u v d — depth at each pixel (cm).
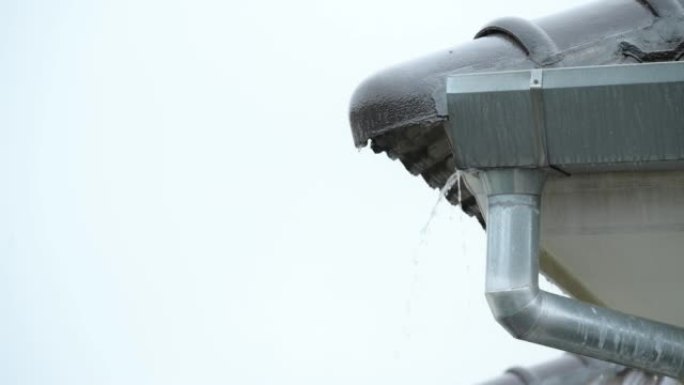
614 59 425
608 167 412
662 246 429
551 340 411
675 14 430
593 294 449
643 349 414
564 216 429
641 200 425
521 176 411
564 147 401
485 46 429
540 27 435
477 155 408
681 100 386
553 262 447
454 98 399
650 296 442
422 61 423
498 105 397
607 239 431
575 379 502
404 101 412
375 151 432
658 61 425
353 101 424
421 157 439
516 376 516
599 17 436
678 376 422
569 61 423
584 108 392
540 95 392
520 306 406
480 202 436
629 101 389
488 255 412
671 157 395
